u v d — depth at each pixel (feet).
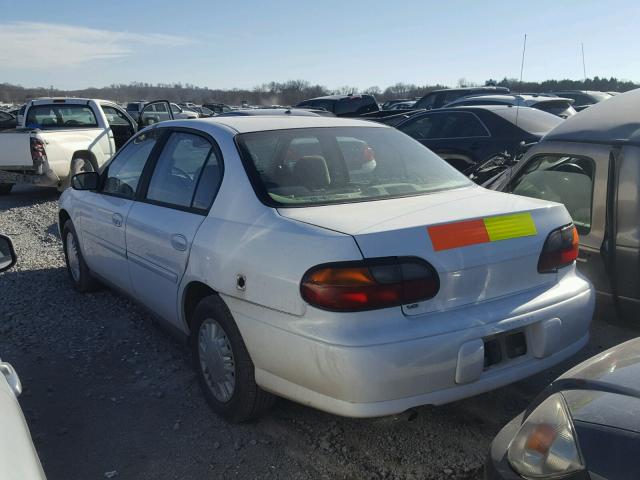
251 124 12.09
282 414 11.09
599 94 57.16
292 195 10.36
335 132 12.28
